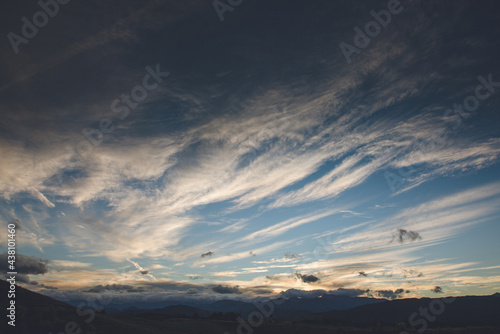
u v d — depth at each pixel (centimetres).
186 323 6981
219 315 8638
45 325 4869
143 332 5450
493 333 6256
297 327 6756
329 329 6656
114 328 5341
